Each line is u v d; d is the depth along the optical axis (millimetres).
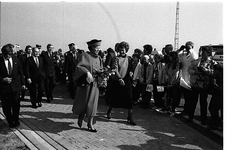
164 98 6203
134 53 6422
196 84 4555
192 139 3836
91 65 4027
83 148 3406
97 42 4023
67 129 4285
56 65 10930
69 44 7406
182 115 5391
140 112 5652
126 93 4594
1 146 3465
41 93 6148
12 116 4473
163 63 5617
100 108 6066
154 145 3562
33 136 3900
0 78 4238
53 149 3367
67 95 7984
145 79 5926
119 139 3797
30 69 5945
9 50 4301
